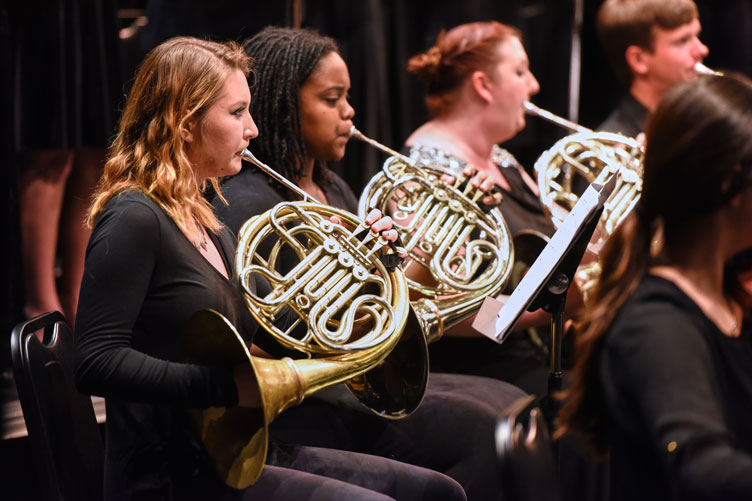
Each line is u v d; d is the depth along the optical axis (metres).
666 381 2.65
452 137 6.09
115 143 3.79
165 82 3.64
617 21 6.74
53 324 3.99
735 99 2.78
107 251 3.39
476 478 4.64
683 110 2.81
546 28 10.47
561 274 3.59
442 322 4.35
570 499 4.25
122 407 3.55
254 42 4.77
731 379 2.75
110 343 3.34
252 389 3.20
